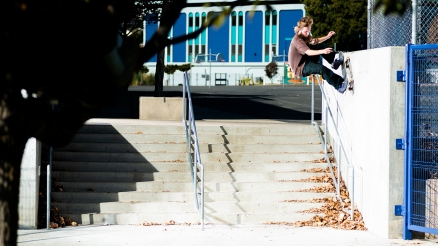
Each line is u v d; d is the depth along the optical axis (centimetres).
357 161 1117
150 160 1238
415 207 964
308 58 1184
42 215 1071
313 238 968
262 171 1233
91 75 357
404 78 972
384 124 986
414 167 962
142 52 360
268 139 1313
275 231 1024
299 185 1185
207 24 334
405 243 941
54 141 378
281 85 5116
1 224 367
